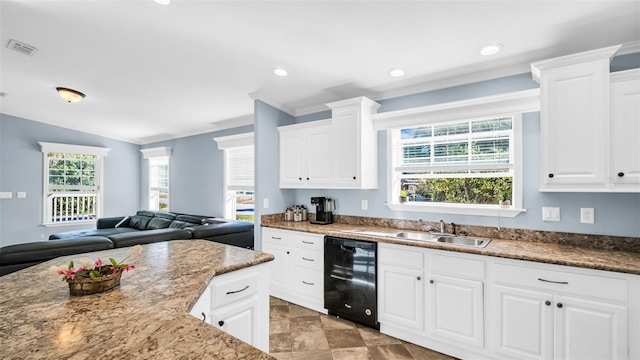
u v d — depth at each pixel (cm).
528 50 223
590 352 171
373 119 314
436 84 286
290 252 319
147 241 287
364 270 258
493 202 265
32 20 216
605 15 178
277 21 202
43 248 233
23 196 538
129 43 245
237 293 165
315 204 353
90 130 598
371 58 248
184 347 83
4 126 518
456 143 280
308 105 381
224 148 497
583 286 173
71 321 98
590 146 188
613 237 208
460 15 184
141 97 380
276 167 373
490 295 202
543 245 221
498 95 237
